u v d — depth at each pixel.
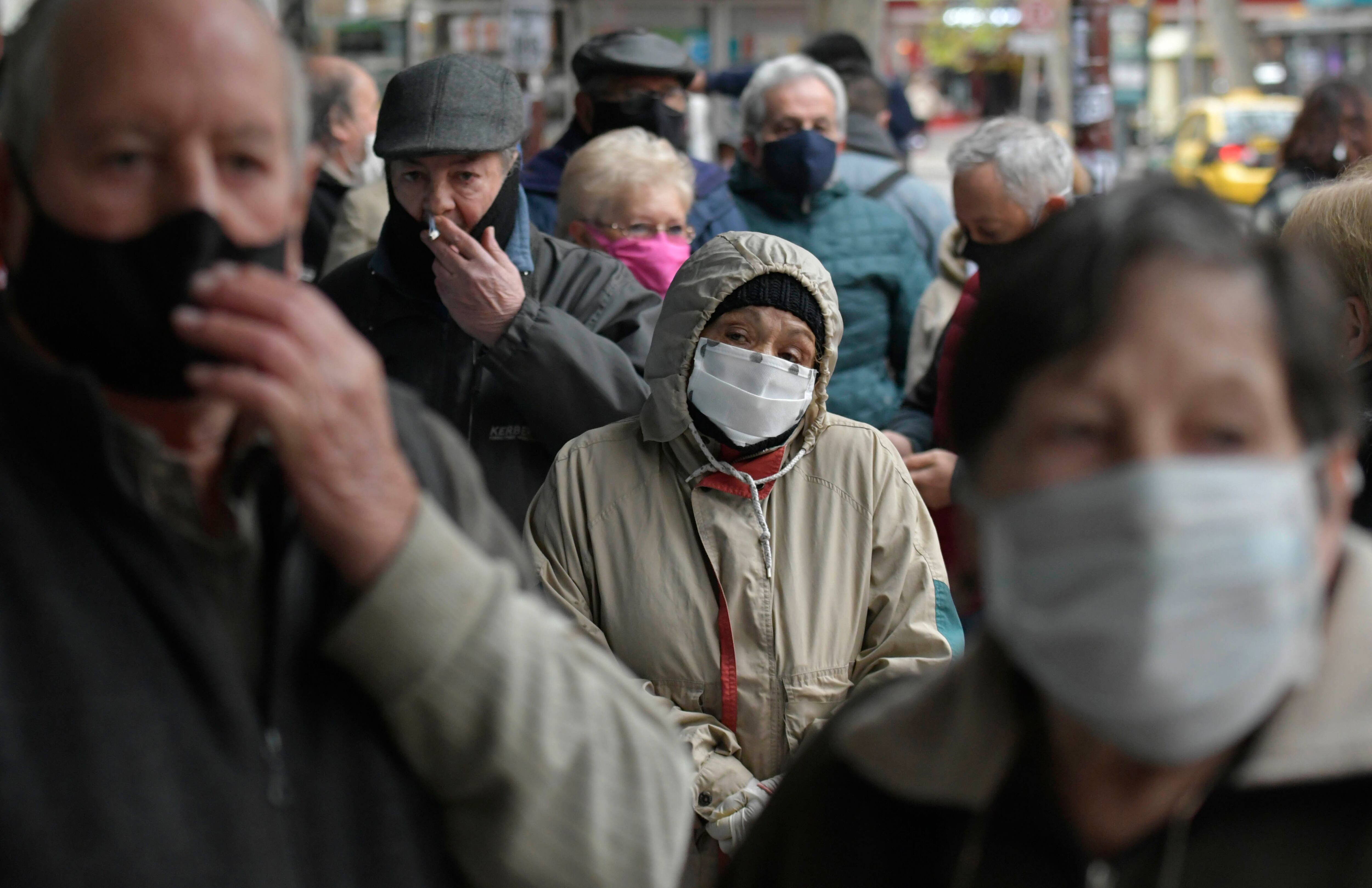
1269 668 1.25
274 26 1.59
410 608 1.50
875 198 6.85
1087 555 1.26
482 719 1.54
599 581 3.23
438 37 16.44
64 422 1.40
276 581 1.53
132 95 1.43
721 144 10.07
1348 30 32.97
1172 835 1.39
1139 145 26.83
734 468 3.22
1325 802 1.37
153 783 1.39
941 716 1.51
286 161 1.55
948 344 5.02
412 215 3.91
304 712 1.54
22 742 1.36
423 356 3.92
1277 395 1.28
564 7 15.48
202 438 1.54
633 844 1.64
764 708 3.12
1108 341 1.29
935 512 4.52
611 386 3.77
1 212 1.54
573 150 6.46
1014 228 4.98
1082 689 1.29
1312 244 3.06
